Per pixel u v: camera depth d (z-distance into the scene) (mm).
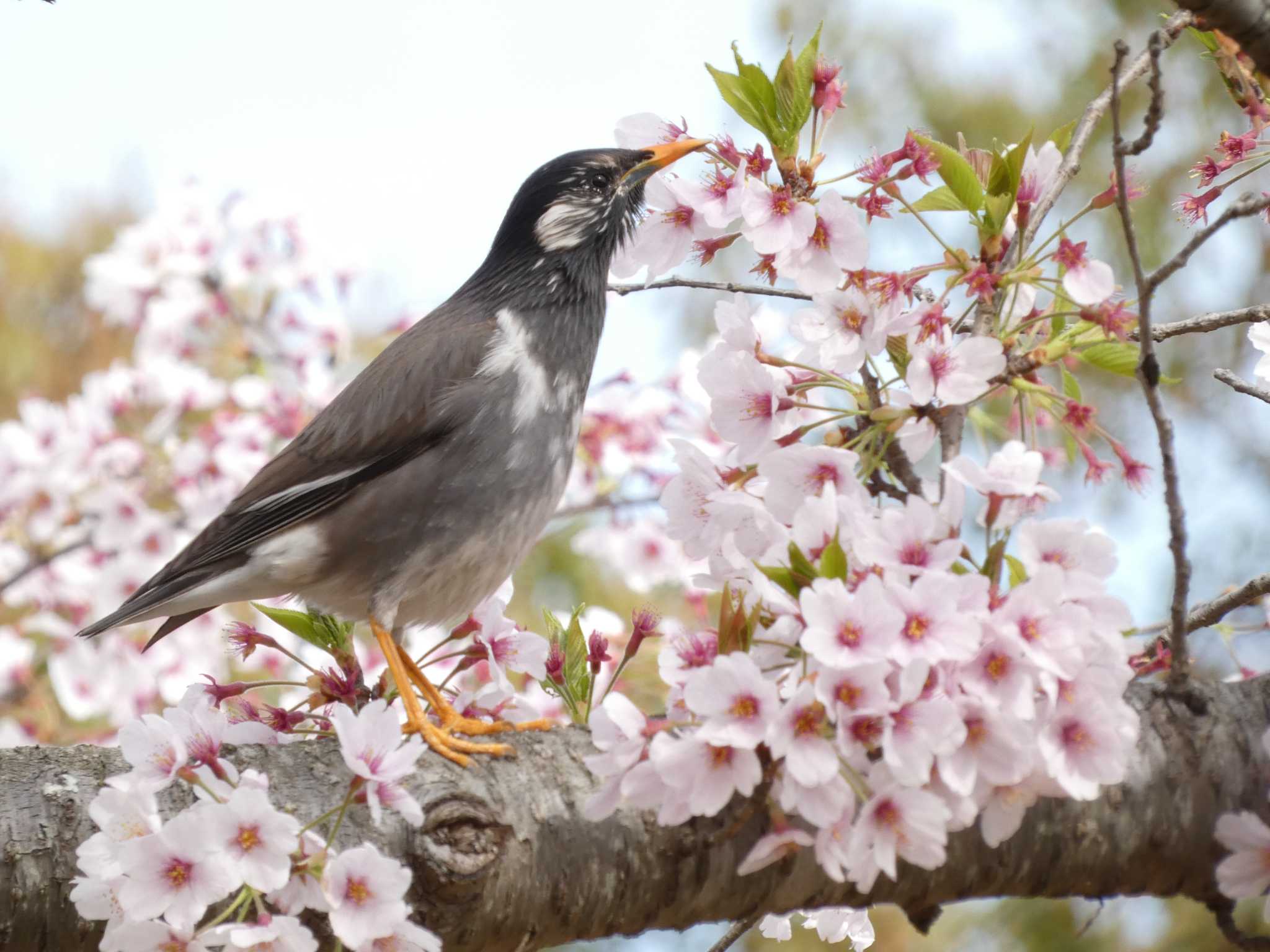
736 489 5672
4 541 12703
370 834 5133
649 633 6797
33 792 5254
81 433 12602
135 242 13109
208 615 12273
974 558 5207
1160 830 5418
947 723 4598
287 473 8539
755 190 5719
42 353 14984
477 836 5160
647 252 6480
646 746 4914
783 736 4629
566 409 8906
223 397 13000
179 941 4719
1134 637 6363
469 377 8531
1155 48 4855
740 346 6047
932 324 5496
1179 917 12773
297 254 13148
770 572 4988
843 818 4852
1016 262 5930
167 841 4633
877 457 5848
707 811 4758
